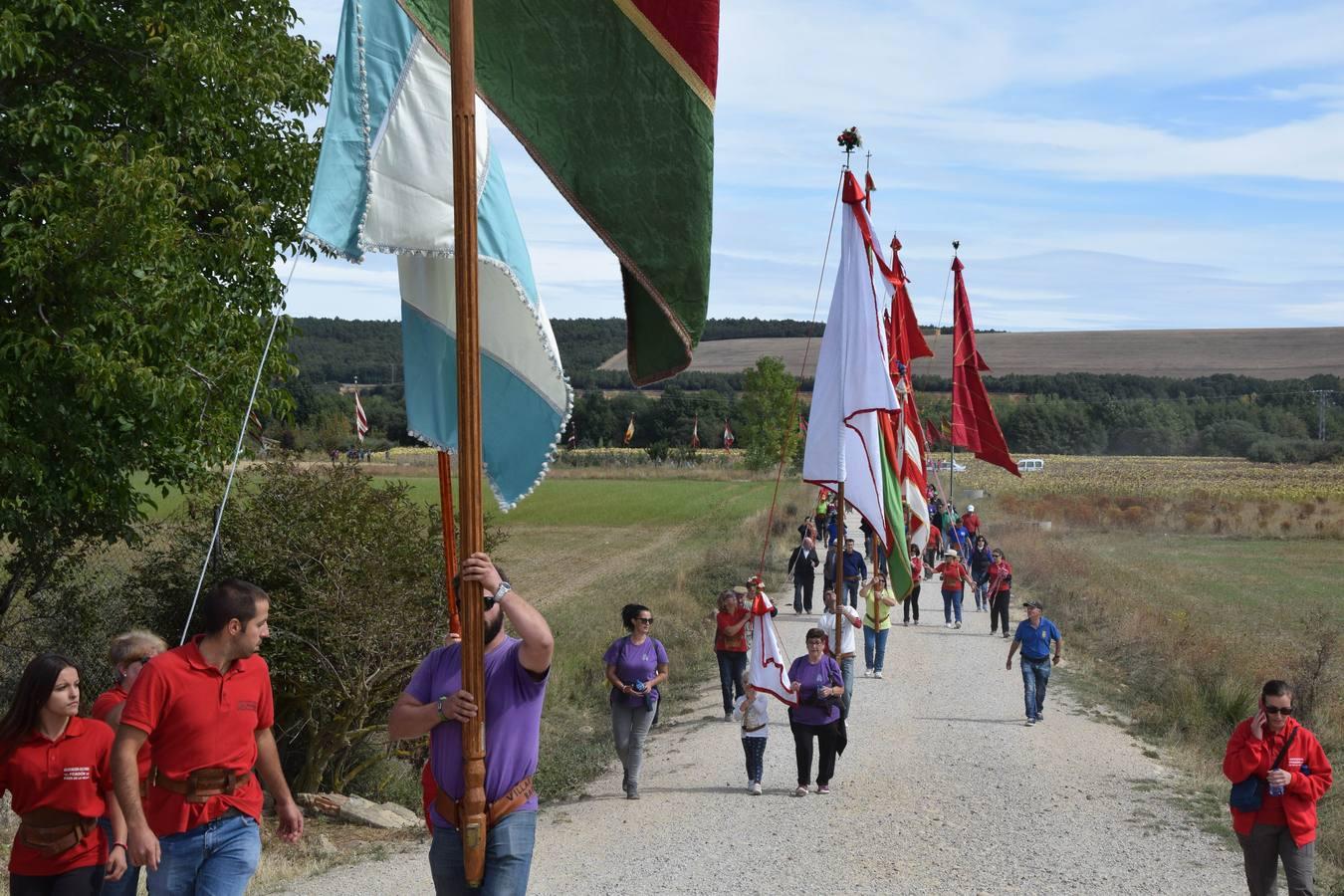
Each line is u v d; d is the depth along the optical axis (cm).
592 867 1080
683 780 1466
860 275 1417
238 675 561
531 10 517
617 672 1383
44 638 1541
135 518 1505
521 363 571
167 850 541
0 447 1198
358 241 554
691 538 5112
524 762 479
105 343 1227
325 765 1441
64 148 1243
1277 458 13088
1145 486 8775
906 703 1914
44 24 1264
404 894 994
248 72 1384
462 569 455
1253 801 866
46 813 609
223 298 1426
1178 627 2506
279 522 1409
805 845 1147
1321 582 3712
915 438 2062
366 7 565
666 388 17088
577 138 518
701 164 521
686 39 520
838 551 1498
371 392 14425
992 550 3042
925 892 1002
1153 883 1030
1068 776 1437
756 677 1371
